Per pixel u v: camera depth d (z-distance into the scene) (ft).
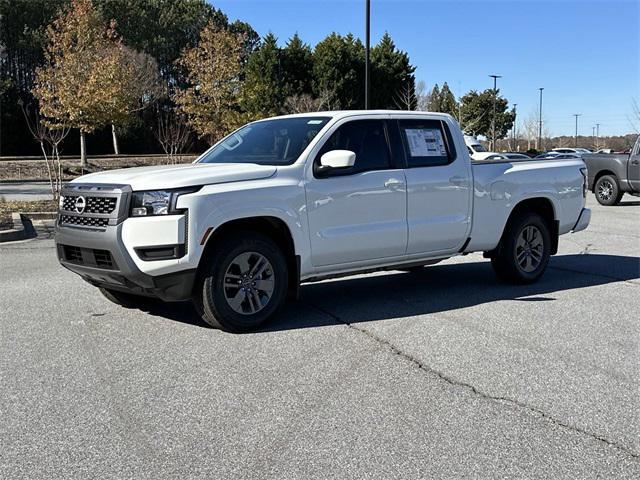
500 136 235.20
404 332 18.81
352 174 20.36
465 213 23.17
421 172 21.91
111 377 15.08
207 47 121.49
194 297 18.39
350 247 20.33
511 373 15.44
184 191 17.40
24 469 10.85
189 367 15.74
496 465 11.00
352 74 169.17
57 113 101.55
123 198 17.46
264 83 150.10
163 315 20.77
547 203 26.13
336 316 20.68
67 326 19.52
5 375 15.25
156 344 17.62
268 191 18.57
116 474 10.68
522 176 24.90
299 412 13.12
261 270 18.86
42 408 13.33
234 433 12.17
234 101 131.34
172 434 12.13
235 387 14.44
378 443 11.78
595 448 11.66
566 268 29.81
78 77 102.58
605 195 61.36
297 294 19.84
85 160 125.29
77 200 18.62
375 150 21.24
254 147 21.29
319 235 19.66
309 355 16.66
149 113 192.44
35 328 19.30
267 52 164.14
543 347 17.48
